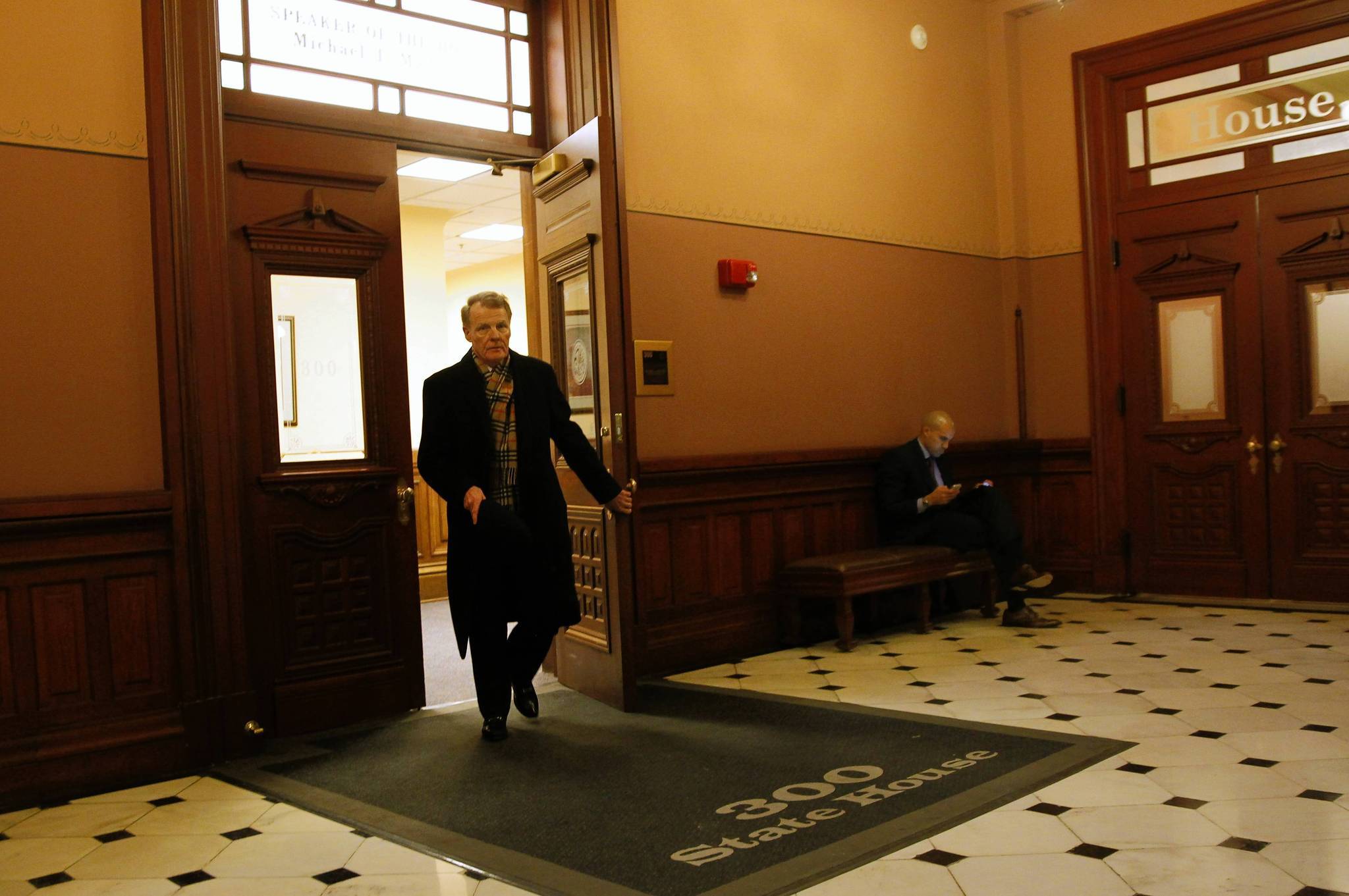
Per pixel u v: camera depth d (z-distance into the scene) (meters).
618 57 4.29
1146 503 6.58
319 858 2.72
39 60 3.46
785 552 5.52
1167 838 2.58
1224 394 6.29
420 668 4.41
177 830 2.99
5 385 3.36
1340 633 5.11
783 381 5.59
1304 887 2.27
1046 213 6.92
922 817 2.77
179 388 3.67
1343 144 5.84
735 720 3.92
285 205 4.12
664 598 4.97
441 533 8.31
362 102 4.38
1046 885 2.33
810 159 5.78
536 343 4.95
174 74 3.70
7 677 3.31
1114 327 6.66
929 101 6.52
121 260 3.60
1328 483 5.94
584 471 3.93
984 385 6.81
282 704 4.02
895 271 6.25
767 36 5.59
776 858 2.54
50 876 2.67
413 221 9.29
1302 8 5.90
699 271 5.21
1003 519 5.66
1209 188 6.30
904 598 5.85
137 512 3.54
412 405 9.18
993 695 4.12
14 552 3.33
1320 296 5.95
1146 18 6.46
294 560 4.09
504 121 4.84
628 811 2.95
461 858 2.66
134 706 3.56
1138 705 3.87
